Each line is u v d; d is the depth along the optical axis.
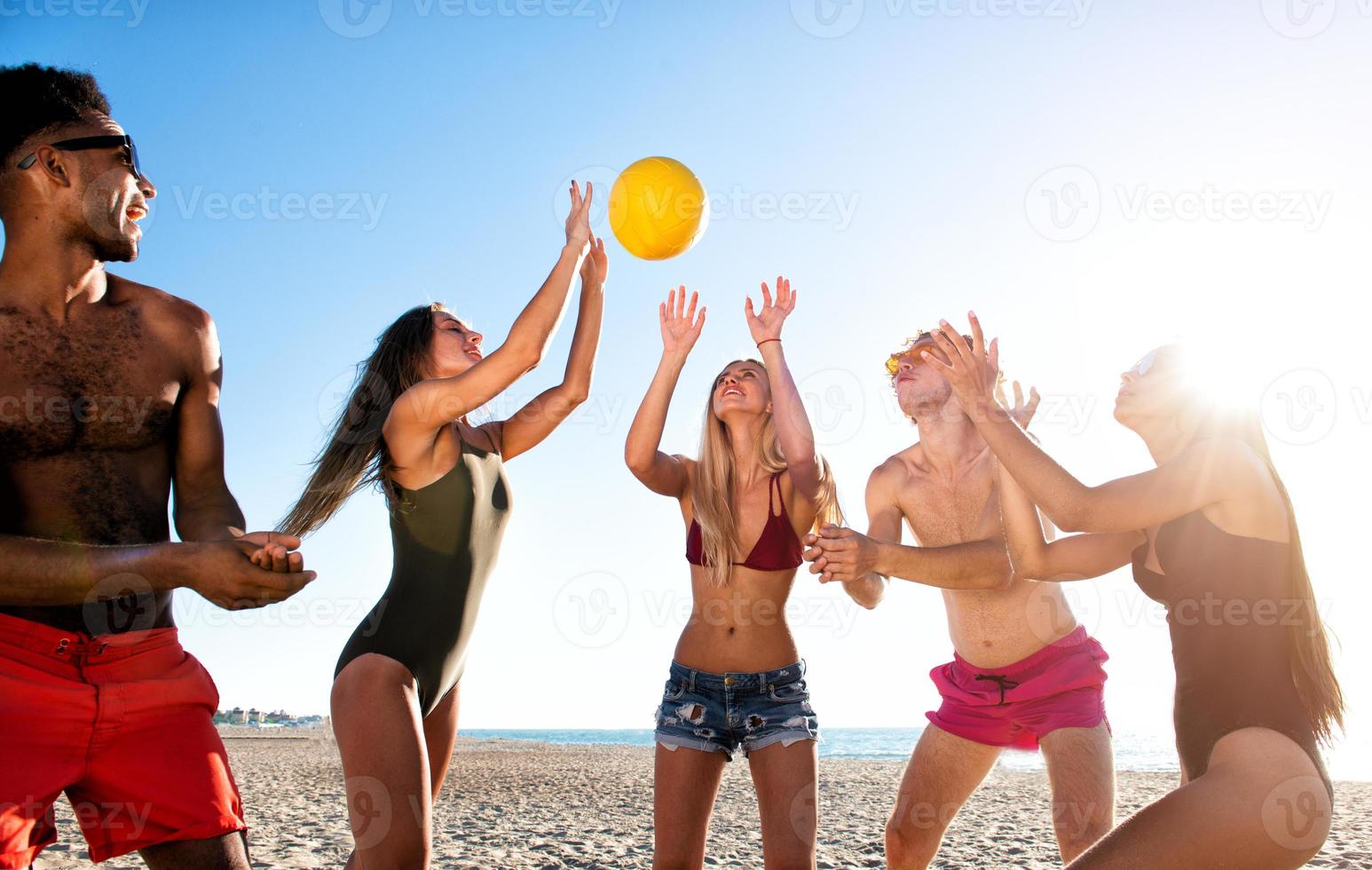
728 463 3.32
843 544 2.86
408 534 2.82
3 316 2.20
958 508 3.65
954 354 2.46
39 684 2.09
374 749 2.50
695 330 3.41
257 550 1.83
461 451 2.93
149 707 2.21
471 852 7.13
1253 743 2.02
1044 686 3.39
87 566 1.84
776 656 3.13
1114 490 2.32
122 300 2.41
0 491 2.21
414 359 3.17
